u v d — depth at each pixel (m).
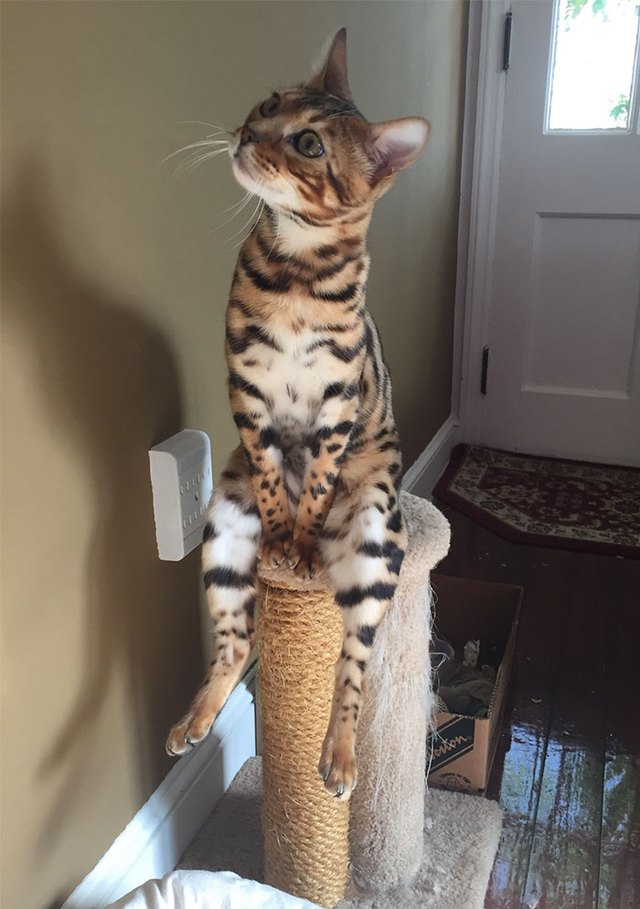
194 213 1.26
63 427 1.05
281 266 1.06
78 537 1.10
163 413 1.26
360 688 1.13
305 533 1.16
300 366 1.09
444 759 1.58
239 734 1.62
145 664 1.30
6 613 0.99
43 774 1.10
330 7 1.61
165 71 1.14
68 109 0.98
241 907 1.11
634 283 2.85
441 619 1.92
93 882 1.22
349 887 1.41
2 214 0.91
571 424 3.05
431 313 2.66
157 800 1.37
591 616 2.18
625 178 2.72
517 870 1.46
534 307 2.97
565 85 2.70
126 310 1.14
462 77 2.68
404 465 2.51
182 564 1.37
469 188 2.85
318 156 1.01
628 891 1.41
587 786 1.63
